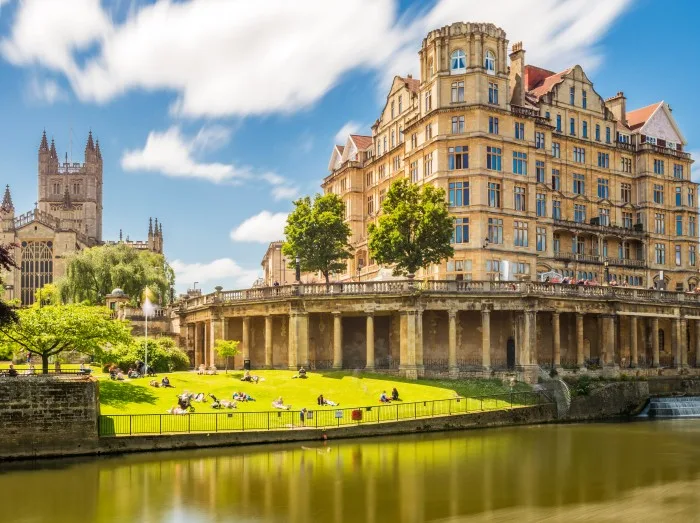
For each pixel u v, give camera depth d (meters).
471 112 79.50
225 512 30.02
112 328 51.12
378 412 47.88
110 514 29.75
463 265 78.25
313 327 68.38
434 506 31.06
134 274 92.69
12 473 36.53
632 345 74.50
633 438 50.06
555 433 51.88
